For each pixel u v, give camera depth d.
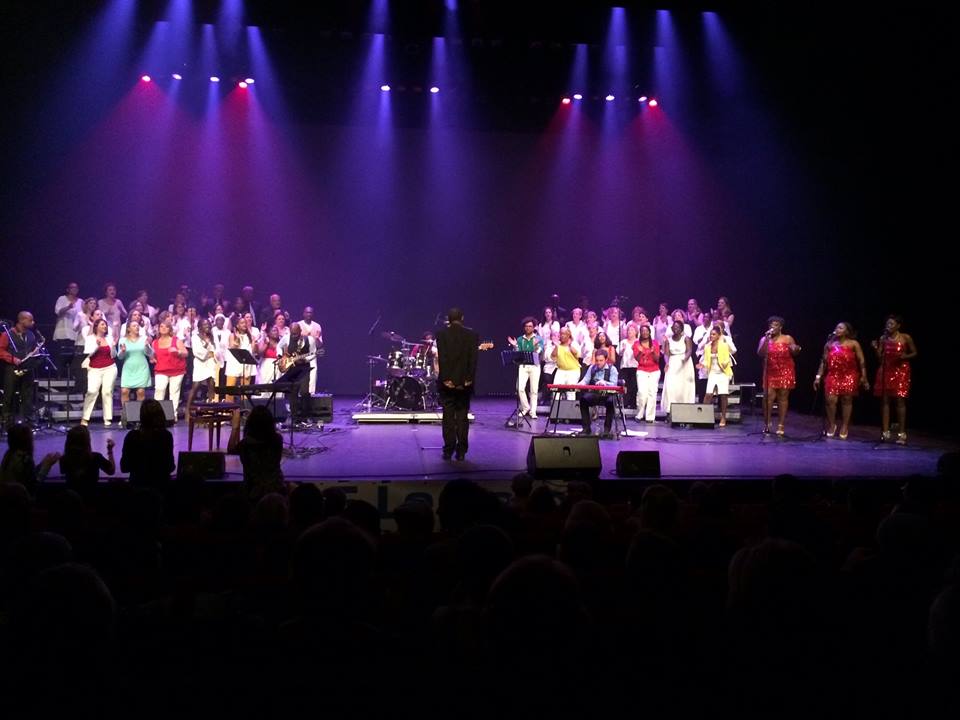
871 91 12.28
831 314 14.84
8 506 3.60
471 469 8.24
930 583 2.77
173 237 16.61
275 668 2.00
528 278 17.62
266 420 5.97
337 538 2.09
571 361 12.36
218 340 13.30
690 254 17.36
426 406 13.59
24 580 2.62
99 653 1.76
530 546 3.81
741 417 13.78
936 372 12.84
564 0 12.59
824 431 11.81
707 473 8.12
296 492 4.15
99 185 16.11
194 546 3.71
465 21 12.75
